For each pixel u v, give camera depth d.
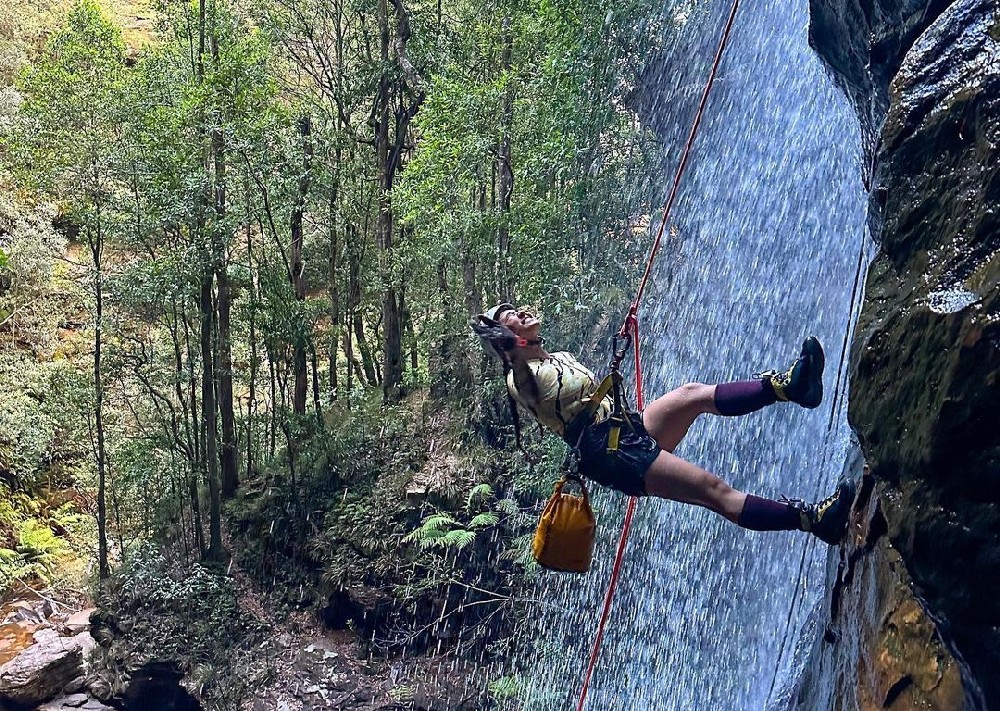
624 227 15.12
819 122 10.84
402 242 19.20
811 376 3.70
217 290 18.81
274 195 17.61
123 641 15.87
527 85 15.59
